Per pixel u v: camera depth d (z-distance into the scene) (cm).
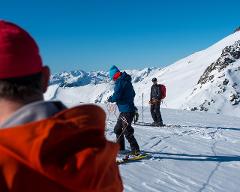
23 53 134
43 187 125
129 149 987
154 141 1157
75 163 125
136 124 1566
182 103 12744
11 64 132
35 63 138
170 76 16225
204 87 12700
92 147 131
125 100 922
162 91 1580
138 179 731
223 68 13225
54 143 125
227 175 829
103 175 133
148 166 845
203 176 801
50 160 124
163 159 926
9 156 123
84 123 131
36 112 132
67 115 132
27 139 123
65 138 127
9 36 132
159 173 793
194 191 691
